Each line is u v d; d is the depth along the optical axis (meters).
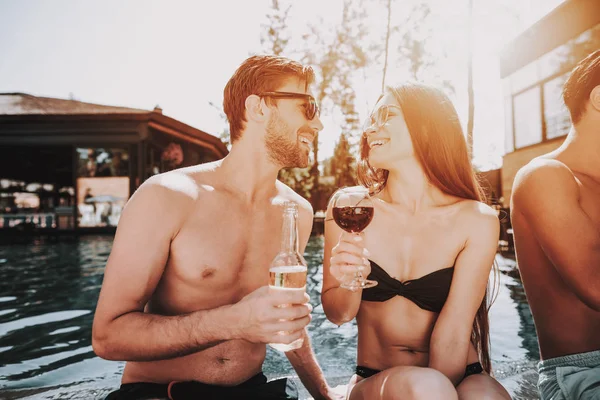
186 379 1.43
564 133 10.76
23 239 13.96
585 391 1.40
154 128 17.09
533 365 2.42
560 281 1.60
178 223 1.38
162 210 1.35
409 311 1.65
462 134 1.82
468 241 1.68
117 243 1.31
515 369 2.36
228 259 1.47
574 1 9.89
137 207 1.34
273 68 1.55
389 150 1.75
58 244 12.05
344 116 18.09
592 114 1.60
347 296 1.60
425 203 1.81
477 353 1.80
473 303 1.61
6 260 8.36
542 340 1.68
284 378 1.65
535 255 1.67
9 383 2.44
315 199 18.48
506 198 12.98
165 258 1.37
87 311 4.28
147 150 18.11
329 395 1.82
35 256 9.01
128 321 1.23
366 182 2.10
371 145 1.80
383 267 1.72
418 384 1.18
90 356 2.96
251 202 1.59
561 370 1.51
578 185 1.58
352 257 1.38
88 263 7.80
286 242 1.16
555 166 1.55
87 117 16.20
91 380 2.45
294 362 1.80
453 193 1.83
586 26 9.81
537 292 1.67
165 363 1.43
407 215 1.79
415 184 1.80
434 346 1.56
